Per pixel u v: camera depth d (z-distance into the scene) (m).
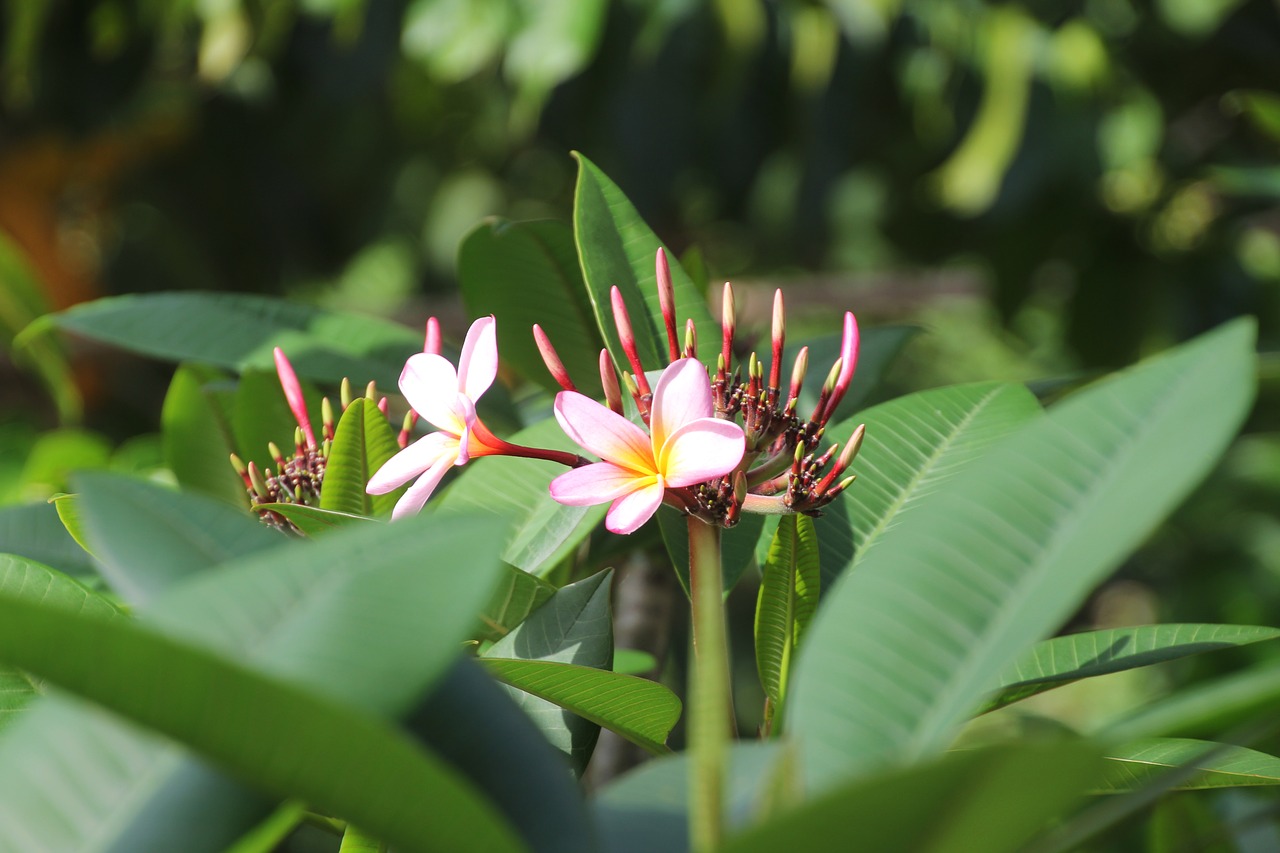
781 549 1.20
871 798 0.97
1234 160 3.76
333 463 1.27
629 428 1.16
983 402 1.32
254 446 1.50
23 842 1.00
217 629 1.00
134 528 1.05
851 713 1.03
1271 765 1.17
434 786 1.00
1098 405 1.05
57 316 1.48
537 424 1.38
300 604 1.01
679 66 3.44
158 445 2.23
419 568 1.01
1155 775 1.19
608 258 1.32
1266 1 3.72
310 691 0.98
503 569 1.21
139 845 1.00
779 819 0.97
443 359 1.21
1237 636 1.23
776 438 1.20
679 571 1.26
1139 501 1.02
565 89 3.62
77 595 1.22
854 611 1.04
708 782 1.01
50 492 2.04
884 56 3.54
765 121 3.64
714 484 1.17
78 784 1.01
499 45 3.54
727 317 1.21
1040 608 1.02
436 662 0.99
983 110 3.40
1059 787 0.98
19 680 1.22
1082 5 3.67
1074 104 3.34
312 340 1.48
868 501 1.28
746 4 3.34
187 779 1.01
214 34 3.58
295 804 1.01
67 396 2.18
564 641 1.21
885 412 1.31
